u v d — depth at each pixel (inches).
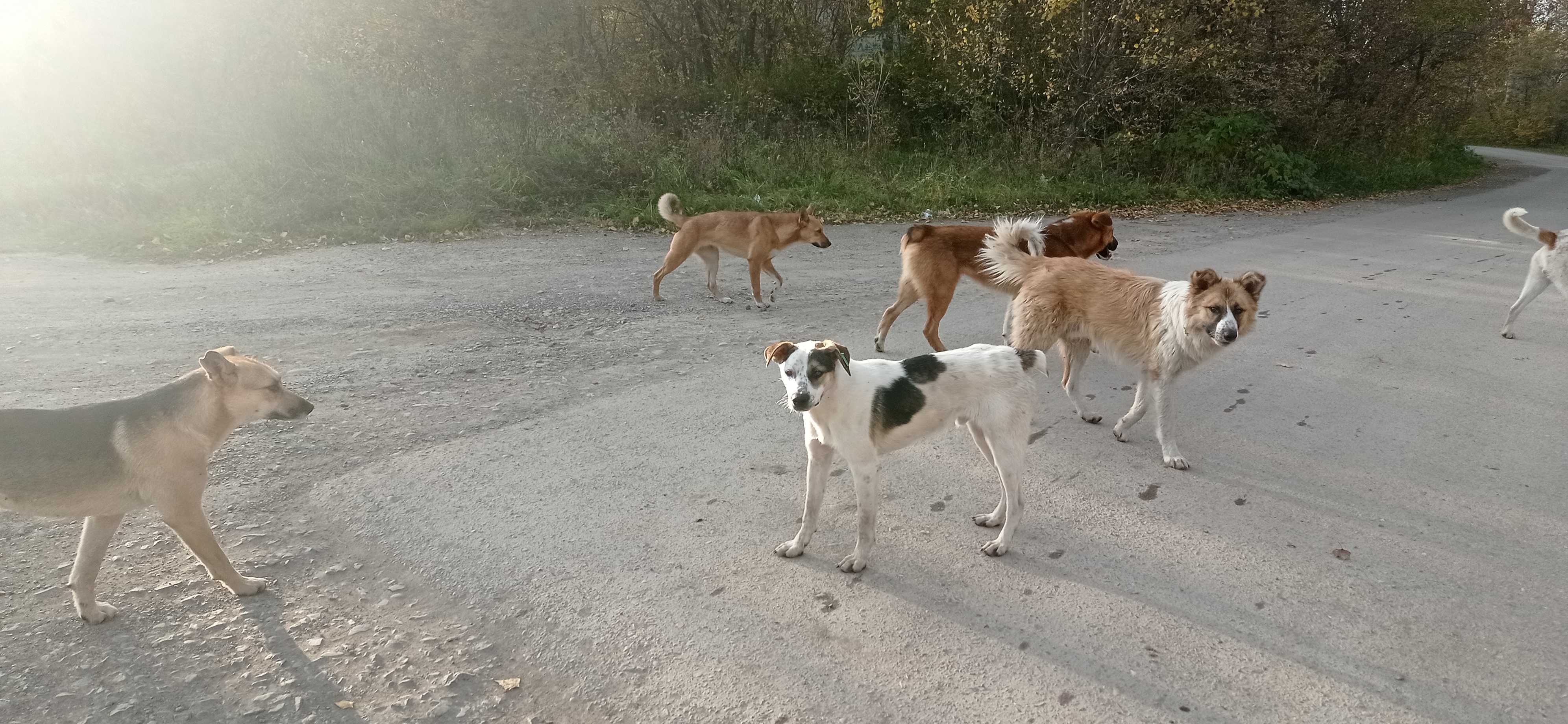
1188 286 201.2
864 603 142.6
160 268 359.3
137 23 553.6
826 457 156.3
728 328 311.6
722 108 747.4
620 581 147.0
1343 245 531.8
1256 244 522.9
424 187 494.3
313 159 507.2
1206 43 736.3
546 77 683.4
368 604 138.1
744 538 163.2
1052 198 676.7
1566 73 1925.4
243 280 344.2
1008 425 159.0
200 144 554.6
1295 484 190.9
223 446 191.9
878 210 598.2
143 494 128.7
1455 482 191.3
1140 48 734.5
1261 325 327.3
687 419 221.5
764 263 355.9
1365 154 944.9
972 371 158.6
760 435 212.7
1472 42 1023.0
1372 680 123.9
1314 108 851.4
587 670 124.3
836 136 764.6
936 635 134.0
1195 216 668.1
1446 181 1048.2
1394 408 239.6
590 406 227.1
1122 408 243.3
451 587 143.8
